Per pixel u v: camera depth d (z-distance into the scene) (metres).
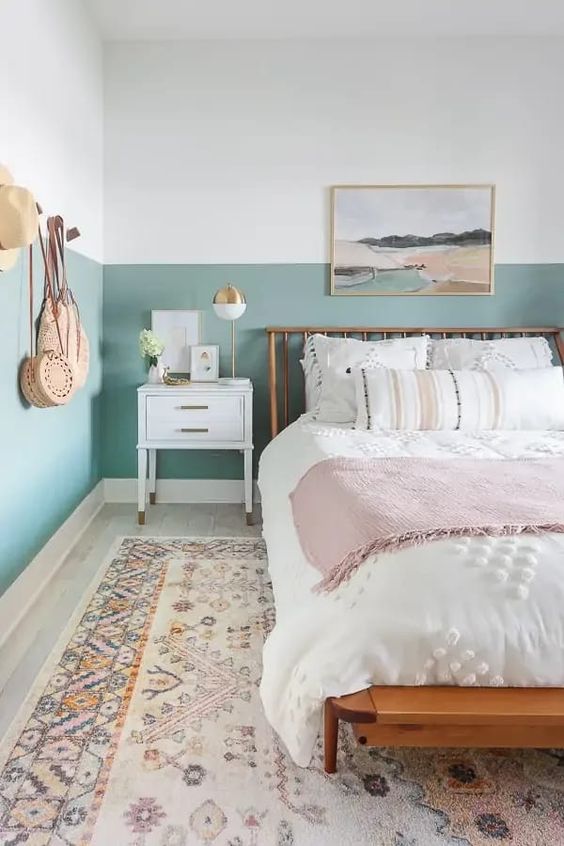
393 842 1.21
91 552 2.79
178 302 3.49
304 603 1.51
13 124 2.09
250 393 3.18
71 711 1.62
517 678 1.26
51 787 1.35
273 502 2.39
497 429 2.78
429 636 1.25
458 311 3.51
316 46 3.38
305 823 1.26
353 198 3.44
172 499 3.62
